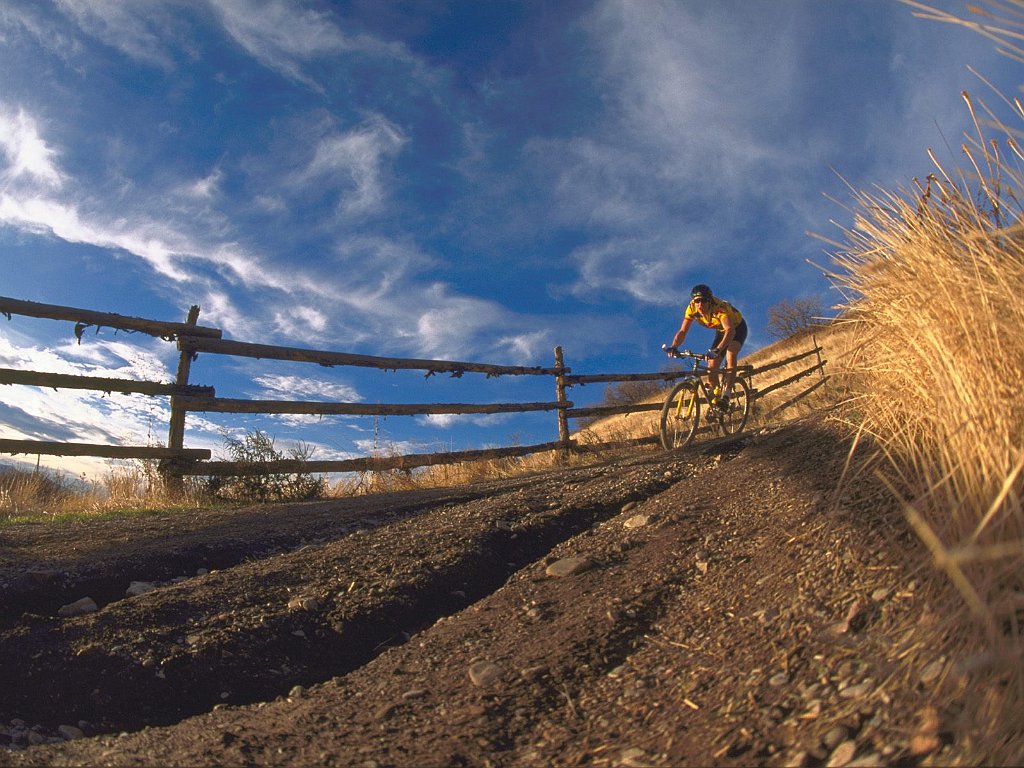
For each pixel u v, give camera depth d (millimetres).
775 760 1420
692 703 1812
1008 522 1491
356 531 4910
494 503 5344
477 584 3809
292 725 2266
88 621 3143
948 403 1944
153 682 2801
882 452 2850
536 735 1923
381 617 3391
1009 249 2152
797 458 3891
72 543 4383
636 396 25609
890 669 1508
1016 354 1822
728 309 7938
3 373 6227
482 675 2355
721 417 8391
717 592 2527
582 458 10070
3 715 2559
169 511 6035
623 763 1629
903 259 2451
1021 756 1107
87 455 6582
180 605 3365
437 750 1915
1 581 3498
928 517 1820
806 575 2223
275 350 7680
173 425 7078
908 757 1235
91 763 2092
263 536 4668
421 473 8891
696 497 4098
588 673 2225
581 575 3270
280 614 3314
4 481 7648
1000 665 1268
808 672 1695
